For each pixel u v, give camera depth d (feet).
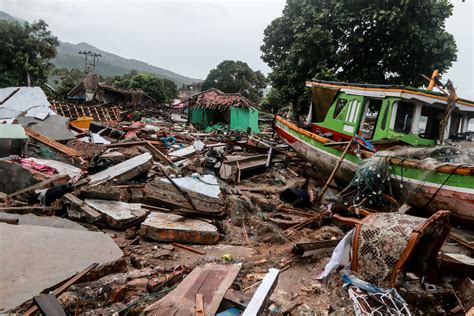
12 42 97.86
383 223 15.02
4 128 28.04
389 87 27.78
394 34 44.65
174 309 11.36
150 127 59.67
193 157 39.70
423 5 41.45
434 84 29.50
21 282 11.60
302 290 14.90
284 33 54.29
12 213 18.51
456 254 17.90
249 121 81.46
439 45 42.52
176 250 18.03
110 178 24.81
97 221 19.16
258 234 20.95
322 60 48.16
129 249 17.15
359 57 47.80
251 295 12.62
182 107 112.47
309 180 35.76
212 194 22.21
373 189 23.71
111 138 46.96
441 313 13.94
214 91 91.81
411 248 13.76
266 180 36.29
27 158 27.58
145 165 26.58
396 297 13.69
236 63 165.68
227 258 17.31
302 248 17.52
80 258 13.69
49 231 15.48
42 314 10.30
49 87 116.37
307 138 33.76
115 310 11.55
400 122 28.02
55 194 20.84
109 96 125.08
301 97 50.90
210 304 11.68
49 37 105.50
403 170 23.15
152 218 19.71
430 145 27.09
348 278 14.93
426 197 22.22
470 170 19.77
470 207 20.22
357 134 31.07
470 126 29.73
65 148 31.04
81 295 11.98
